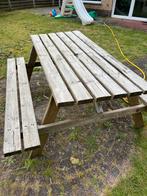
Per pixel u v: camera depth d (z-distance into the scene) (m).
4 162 1.43
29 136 1.10
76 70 1.37
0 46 3.81
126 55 3.42
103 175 1.34
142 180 1.31
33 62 2.38
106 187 1.27
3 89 2.36
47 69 1.41
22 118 1.25
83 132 1.72
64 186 1.27
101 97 1.07
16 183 1.29
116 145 1.58
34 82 2.57
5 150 1.01
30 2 8.50
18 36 4.50
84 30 4.99
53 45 1.89
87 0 6.79
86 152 1.52
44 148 1.54
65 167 1.40
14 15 6.98
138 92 1.15
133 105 1.55
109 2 6.24
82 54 1.67
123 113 1.46
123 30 5.00
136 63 3.11
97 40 4.20
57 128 1.32
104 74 1.33
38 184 1.29
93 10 6.81
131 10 5.99
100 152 1.52
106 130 1.74
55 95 1.09
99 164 1.42
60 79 1.27
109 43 4.01
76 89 1.14
